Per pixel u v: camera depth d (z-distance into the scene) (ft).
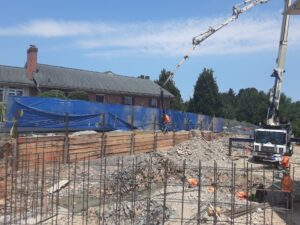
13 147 54.29
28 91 136.56
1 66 139.33
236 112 269.44
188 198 45.14
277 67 108.99
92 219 41.04
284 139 97.91
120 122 88.84
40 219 39.60
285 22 108.68
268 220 43.39
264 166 92.38
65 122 67.36
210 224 38.60
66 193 48.75
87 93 151.84
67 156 63.67
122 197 49.08
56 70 153.89
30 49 140.56
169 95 183.32
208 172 68.95
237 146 123.03
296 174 79.82
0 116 65.57
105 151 72.38
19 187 47.34
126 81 177.99
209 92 226.99
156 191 53.98
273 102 108.37
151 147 89.25
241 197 51.39
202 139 113.60
